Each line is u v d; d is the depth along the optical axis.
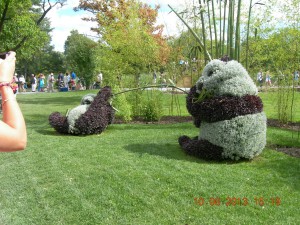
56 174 5.16
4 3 15.03
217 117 5.59
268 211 3.80
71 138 7.80
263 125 5.71
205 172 5.07
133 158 5.91
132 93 10.80
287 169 5.21
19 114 1.59
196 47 8.26
